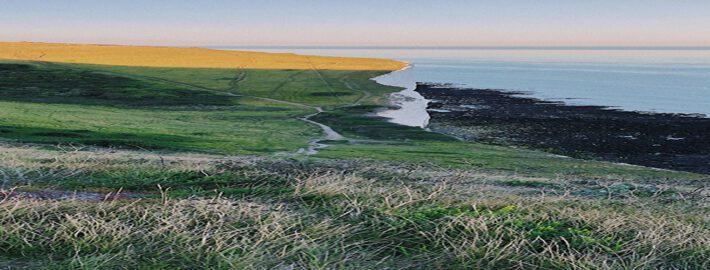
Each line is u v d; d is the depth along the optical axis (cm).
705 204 1194
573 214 902
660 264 712
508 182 1488
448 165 2245
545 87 9912
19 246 710
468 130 5072
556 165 2753
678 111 6341
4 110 5056
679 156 3938
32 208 829
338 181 1120
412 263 703
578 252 731
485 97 8031
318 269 669
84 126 4238
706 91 9150
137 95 7631
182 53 15525
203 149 2698
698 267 707
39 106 5847
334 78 10612
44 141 2425
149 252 710
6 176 1154
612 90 9325
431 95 8312
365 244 761
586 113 6153
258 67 12281
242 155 2497
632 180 1938
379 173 1543
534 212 909
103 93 7700
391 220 838
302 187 1078
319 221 845
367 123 5488
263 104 7188
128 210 857
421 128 5178
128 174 1253
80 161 1458
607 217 878
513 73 14888
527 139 4609
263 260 690
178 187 1158
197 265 679
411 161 2336
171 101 7194
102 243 726
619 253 743
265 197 1023
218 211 848
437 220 836
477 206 947
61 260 684
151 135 3634
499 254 714
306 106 7088
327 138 4425
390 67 13962
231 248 712
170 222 788
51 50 14338
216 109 6581
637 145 4306
